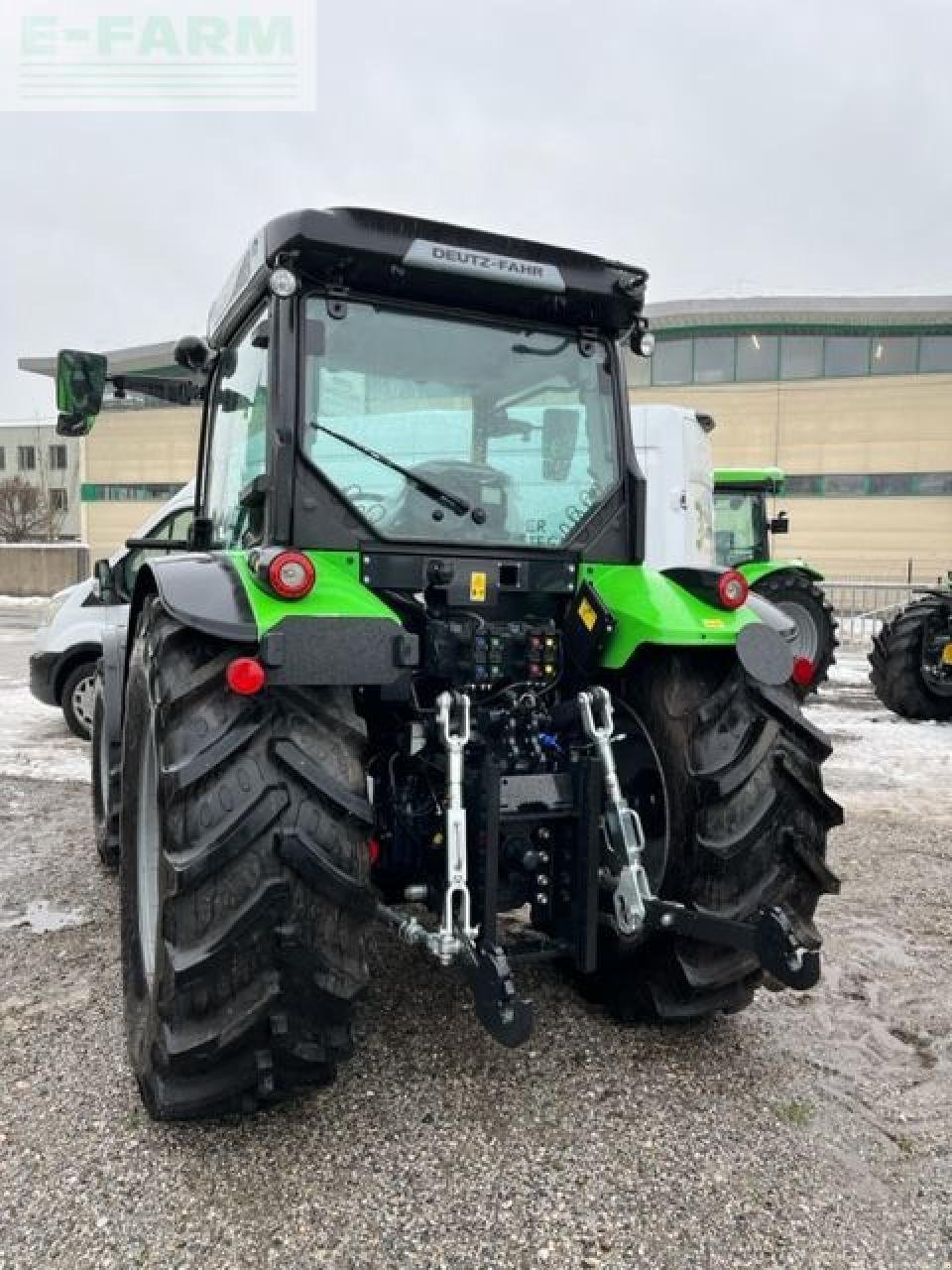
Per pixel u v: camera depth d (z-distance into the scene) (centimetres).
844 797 585
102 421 3014
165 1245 198
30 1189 214
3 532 3753
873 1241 203
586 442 300
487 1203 212
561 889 264
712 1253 198
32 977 326
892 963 346
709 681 279
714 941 246
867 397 2433
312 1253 196
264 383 272
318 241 246
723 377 2511
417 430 273
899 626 842
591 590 285
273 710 223
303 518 254
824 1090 261
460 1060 271
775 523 1127
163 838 218
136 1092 254
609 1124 242
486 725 273
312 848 214
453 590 271
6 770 636
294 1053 220
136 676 277
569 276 276
